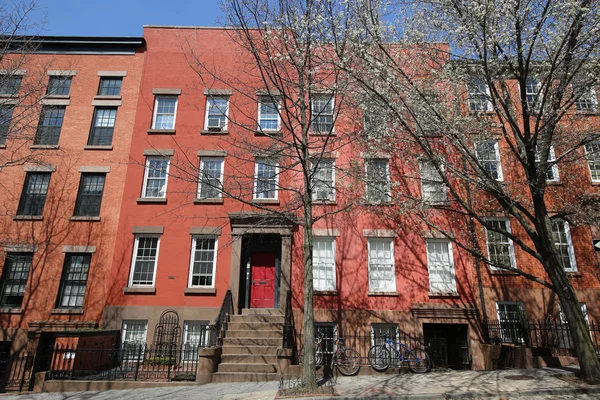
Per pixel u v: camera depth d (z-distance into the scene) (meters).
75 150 16.05
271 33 10.62
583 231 14.82
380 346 12.43
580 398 7.98
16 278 14.77
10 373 13.21
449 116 12.28
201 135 16.02
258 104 16.08
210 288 14.12
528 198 14.16
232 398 8.66
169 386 10.38
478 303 14.01
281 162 13.20
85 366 11.68
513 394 8.17
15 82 16.42
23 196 15.61
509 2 8.66
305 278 9.62
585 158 12.24
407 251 14.59
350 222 14.80
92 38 17.27
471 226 14.35
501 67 10.46
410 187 14.80
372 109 11.87
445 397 8.16
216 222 14.90
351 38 9.93
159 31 17.45
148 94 16.58
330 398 8.11
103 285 14.46
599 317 13.79
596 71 9.59
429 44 11.06
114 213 15.31
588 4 8.58
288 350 10.92
